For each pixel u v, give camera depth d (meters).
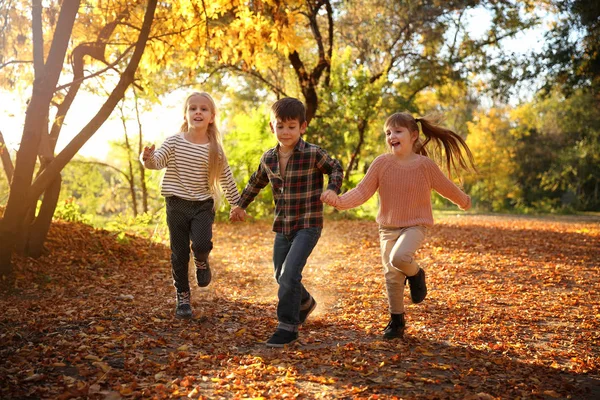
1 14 7.12
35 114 6.19
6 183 10.02
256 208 17.70
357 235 12.81
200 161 4.71
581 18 17.81
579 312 5.38
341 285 6.80
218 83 19.95
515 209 40.97
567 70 19.61
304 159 4.18
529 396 3.06
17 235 6.30
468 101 29.17
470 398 2.95
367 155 24.83
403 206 4.20
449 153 4.53
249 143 17.42
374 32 21.72
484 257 9.27
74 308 4.95
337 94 20.45
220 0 7.41
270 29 7.95
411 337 4.27
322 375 3.34
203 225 4.70
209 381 3.22
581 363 3.73
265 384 3.15
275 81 23.16
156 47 7.89
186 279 4.84
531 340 4.38
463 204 4.35
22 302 5.25
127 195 20.06
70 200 9.92
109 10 7.56
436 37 21.30
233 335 4.27
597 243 11.95
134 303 5.31
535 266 8.36
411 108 23.28
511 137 43.66
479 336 4.41
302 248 4.12
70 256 7.45
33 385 3.02
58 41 6.25
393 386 3.16
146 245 9.10
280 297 4.06
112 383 3.11
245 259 9.27
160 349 3.83
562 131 42.12
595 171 41.44
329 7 19.67
